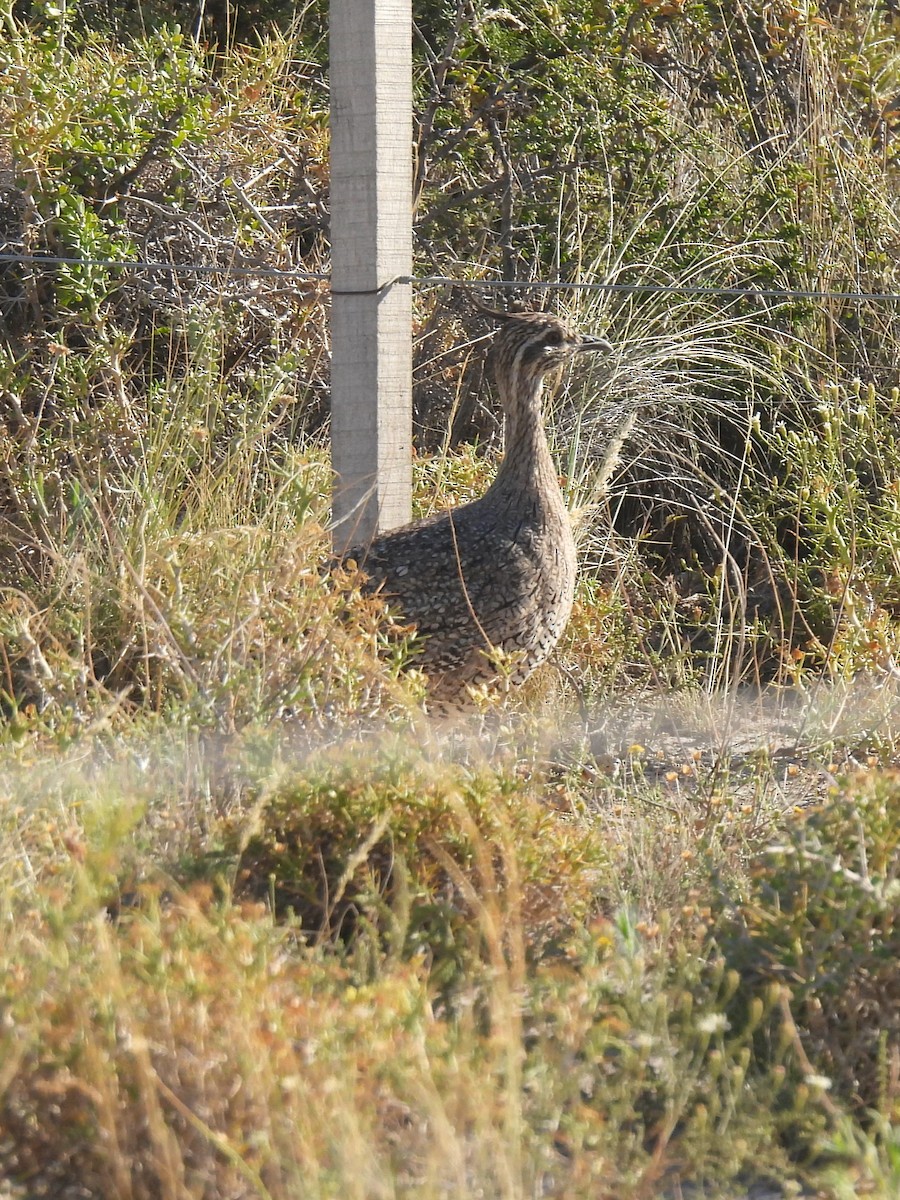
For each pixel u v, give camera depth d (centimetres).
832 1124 639
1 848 732
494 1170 554
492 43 1705
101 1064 556
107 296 1403
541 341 1145
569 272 1666
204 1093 568
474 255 1694
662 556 1575
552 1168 571
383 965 717
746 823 921
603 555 1441
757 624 1329
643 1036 609
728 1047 676
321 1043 584
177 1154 546
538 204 1716
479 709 998
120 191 1429
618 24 1723
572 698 1212
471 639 1098
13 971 607
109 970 576
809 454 1388
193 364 1398
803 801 989
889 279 1622
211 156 1494
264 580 953
